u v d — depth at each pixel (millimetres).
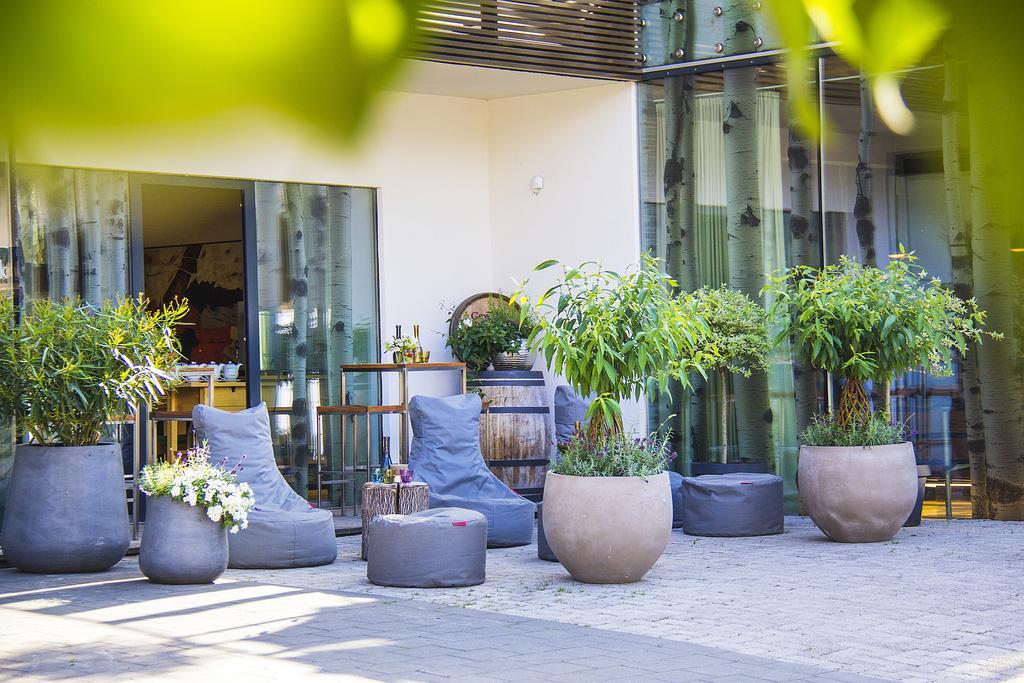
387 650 5398
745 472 10578
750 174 10789
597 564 7227
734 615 6223
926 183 10117
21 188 9055
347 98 499
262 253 10664
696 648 5410
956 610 6328
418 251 11539
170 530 7418
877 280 9117
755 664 5066
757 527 9531
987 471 10227
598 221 11414
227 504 7445
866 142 10227
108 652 5430
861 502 8859
